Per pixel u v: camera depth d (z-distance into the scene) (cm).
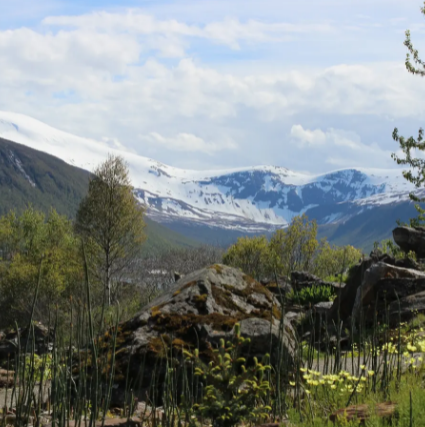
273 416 614
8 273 4575
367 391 643
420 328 1109
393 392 620
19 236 6284
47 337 595
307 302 1947
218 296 1027
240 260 4834
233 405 512
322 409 613
